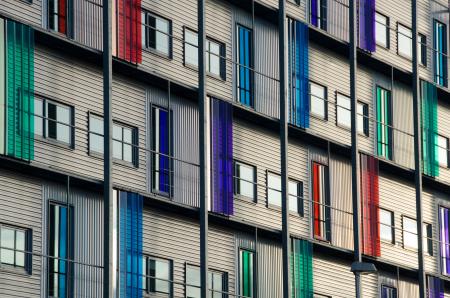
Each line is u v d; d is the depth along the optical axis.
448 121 82.81
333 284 73.25
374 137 77.56
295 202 71.94
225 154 66.88
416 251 79.25
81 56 61.09
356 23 76.62
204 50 65.50
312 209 72.62
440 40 83.38
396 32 80.69
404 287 77.94
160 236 64.06
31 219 58.03
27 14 59.00
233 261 67.62
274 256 69.69
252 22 69.56
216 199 66.00
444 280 80.12
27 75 57.66
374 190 75.81
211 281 66.56
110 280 59.06
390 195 77.88
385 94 78.88
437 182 80.62
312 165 73.06
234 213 68.25
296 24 71.88
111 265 59.22
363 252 74.50
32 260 57.81
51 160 59.53
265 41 71.19
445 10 83.94
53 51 60.06
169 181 64.81
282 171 69.06
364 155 75.62
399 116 79.25
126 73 63.44
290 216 71.44
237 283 67.62
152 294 63.47
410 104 80.12
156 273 63.69
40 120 59.28
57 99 60.03
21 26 57.72
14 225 57.44
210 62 68.19
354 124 72.88
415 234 79.25
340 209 72.94
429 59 82.38
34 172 58.19
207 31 68.19
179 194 65.12
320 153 73.56
